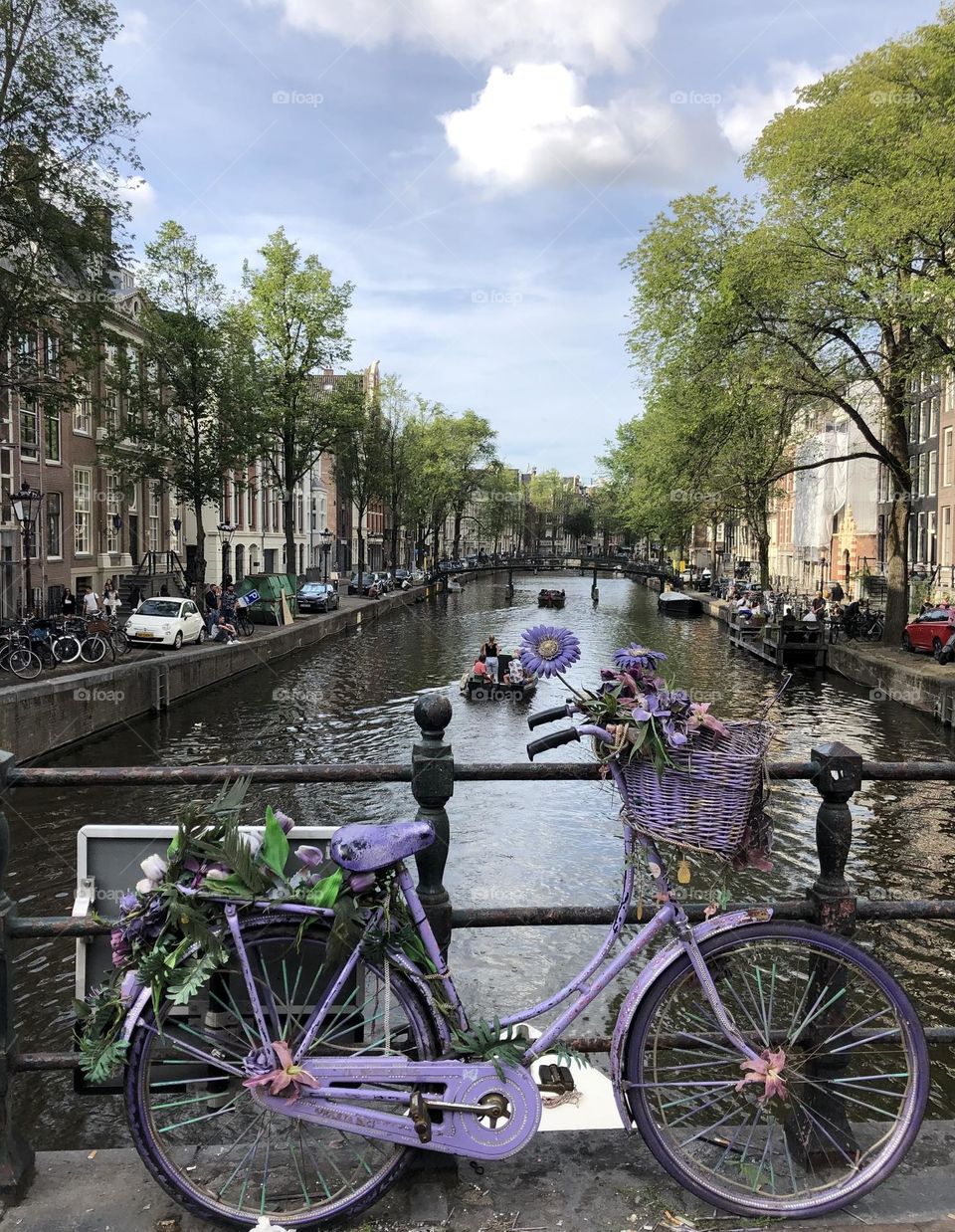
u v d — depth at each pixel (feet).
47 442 89.56
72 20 48.34
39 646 57.41
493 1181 6.98
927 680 58.18
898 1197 6.89
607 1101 9.86
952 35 54.24
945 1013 20.65
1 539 79.66
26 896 27.71
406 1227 6.48
